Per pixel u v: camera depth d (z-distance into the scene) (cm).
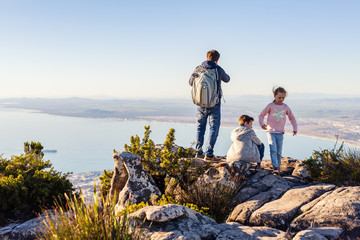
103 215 276
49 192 609
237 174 576
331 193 424
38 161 709
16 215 566
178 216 353
